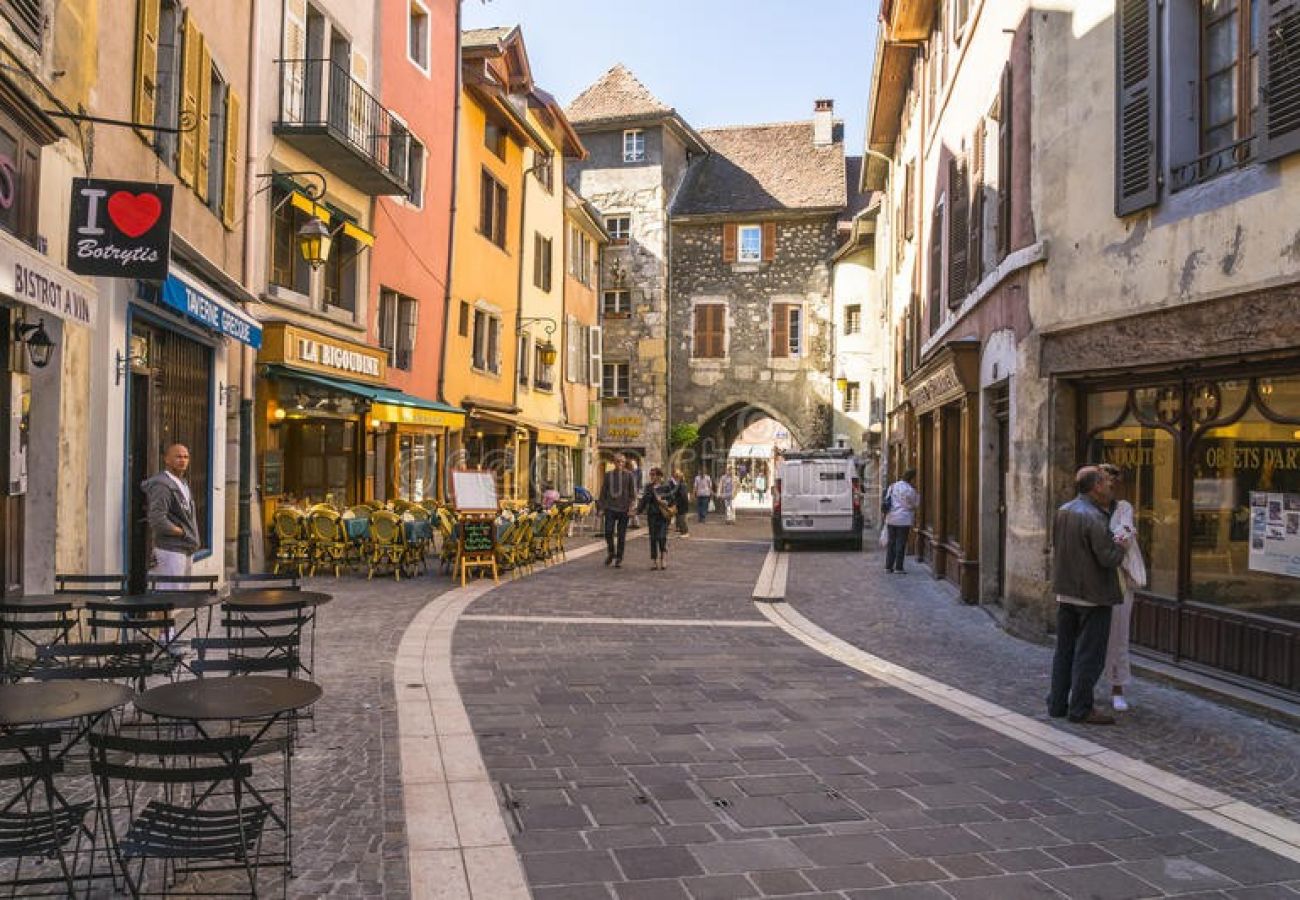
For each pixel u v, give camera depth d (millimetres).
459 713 6441
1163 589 8383
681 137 39875
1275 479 7172
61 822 3430
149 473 10141
